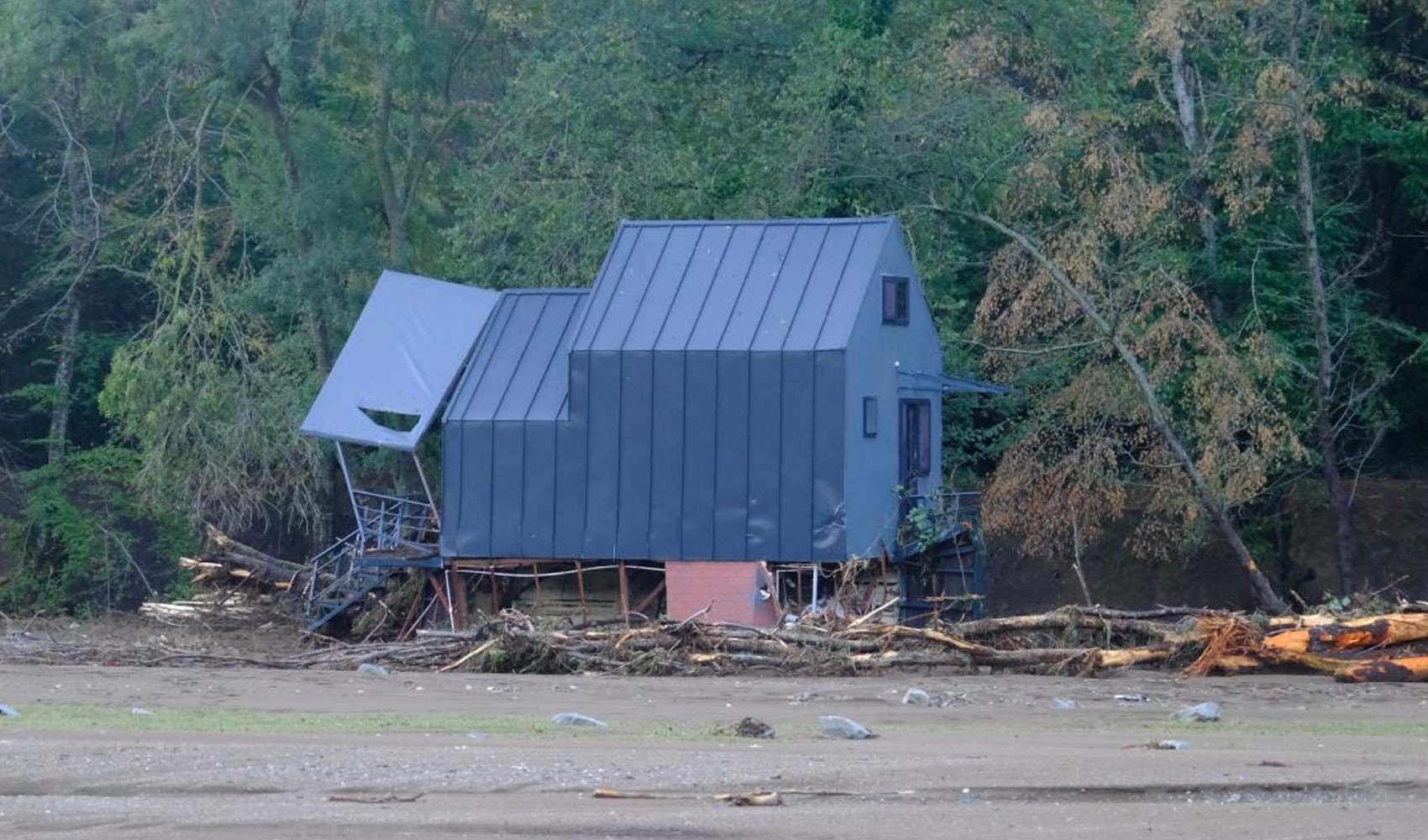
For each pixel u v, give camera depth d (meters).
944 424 157.00
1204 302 144.88
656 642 108.25
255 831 46.00
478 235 150.38
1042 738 69.19
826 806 49.16
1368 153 166.00
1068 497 128.75
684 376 126.56
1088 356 134.25
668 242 134.88
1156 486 133.50
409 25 153.25
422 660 112.69
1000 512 129.75
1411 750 63.41
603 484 128.38
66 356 183.00
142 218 165.75
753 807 48.91
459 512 132.62
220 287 157.12
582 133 150.00
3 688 93.94
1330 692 92.50
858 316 125.56
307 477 161.50
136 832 46.06
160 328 154.75
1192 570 154.62
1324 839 45.41
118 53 153.75
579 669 107.56
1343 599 120.00
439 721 75.69
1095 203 126.38
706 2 162.25
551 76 150.88
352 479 164.00
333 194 160.25
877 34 157.12
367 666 107.81
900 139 148.75
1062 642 107.38
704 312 129.00
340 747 61.53
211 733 67.44
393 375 140.62
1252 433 129.25
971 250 164.38
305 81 166.38
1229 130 148.12
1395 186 166.62
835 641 106.50
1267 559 152.62
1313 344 145.50
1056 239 129.00
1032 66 157.62
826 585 126.25
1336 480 136.12
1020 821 47.25
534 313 140.38
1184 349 134.88
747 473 124.69
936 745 64.69
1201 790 51.66
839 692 92.94
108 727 69.44
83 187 181.88
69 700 87.19
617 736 68.31
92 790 51.72
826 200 149.50
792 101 149.38
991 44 147.38
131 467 173.12
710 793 50.72
